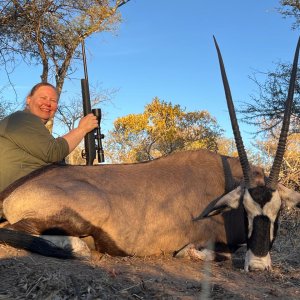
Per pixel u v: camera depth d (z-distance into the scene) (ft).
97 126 6.50
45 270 4.33
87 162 6.73
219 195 6.29
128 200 5.67
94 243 5.56
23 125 5.76
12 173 5.78
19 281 4.07
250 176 5.43
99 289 3.98
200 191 6.17
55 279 4.05
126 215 5.61
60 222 5.28
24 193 5.35
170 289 4.20
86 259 5.16
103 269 4.71
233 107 5.70
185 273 4.93
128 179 5.89
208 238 6.13
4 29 17.02
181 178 6.14
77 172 5.77
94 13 17.26
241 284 4.56
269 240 5.22
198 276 4.82
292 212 8.44
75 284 3.97
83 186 5.50
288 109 5.59
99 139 6.83
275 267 5.47
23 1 16.90
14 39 17.54
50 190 5.32
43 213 5.25
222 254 6.02
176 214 5.92
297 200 5.47
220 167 6.47
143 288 4.14
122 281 4.33
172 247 5.96
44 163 5.94
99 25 17.48
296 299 4.16
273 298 4.16
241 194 5.57
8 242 5.02
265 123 15.47
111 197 5.59
